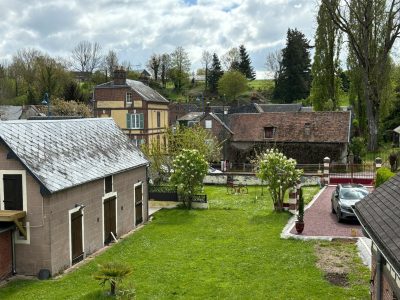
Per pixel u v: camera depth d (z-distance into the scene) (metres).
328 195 32.56
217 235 22.47
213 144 45.91
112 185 22.19
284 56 106.12
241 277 16.33
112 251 20.20
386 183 13.10
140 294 14.88
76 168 19.39
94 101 56.66
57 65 93.94
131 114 55.34
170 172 36.38
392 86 62.91
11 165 16.92
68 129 21.75
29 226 16.92
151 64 135.25
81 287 15.62
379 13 46.16
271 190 27.39
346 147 48.09
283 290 14.94
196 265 17.80
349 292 14.52
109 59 117.00
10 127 17.73
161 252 19.78
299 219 21.88
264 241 20.94
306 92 105.19
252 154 51.28
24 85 98.06
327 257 18.12
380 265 10.61
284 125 51.19
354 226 23.02
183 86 135.50
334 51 61.19
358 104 61.22
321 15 60.34
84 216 19.44
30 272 17.03
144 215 26.42
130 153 25.55
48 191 16.48
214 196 34.59
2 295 14.95
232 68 143.25
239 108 77.69
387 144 64.25
